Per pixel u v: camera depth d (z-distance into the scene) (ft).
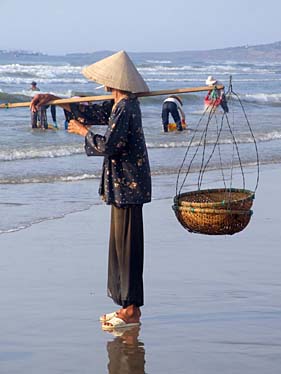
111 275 20.57
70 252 27.94
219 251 28.30
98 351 18.42
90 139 19.76
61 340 19.12
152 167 50.44
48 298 22.39
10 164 49.39
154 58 575.79
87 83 154.92
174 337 19.33
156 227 32.53
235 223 19.72
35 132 67.21
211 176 48.14
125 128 19.58
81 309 21.49
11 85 143.13
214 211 19.49
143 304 20.43
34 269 25.46
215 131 73.05
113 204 20.16
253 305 21.91
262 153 59.67
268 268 25.98
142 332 19.71
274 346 18.71
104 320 20.33
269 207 37.60
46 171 46.93
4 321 20.36
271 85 190.49
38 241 29.53
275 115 94.79
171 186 43.52
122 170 19.94
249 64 441.68
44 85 146.10
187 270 25.52
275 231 31.99
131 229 20.12
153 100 111.14
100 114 20.84
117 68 19.93
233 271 25.48
